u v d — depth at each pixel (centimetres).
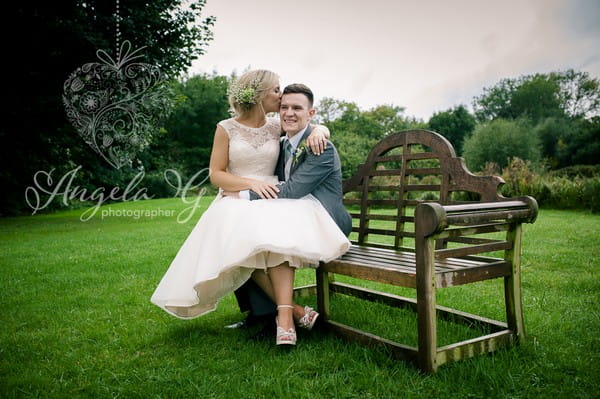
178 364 227
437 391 186
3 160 1224
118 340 265
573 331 252
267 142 285
